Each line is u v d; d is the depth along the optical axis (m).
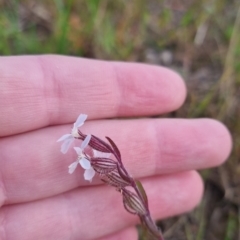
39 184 0.07
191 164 0.08
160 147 0.08
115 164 0.07
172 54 0.11
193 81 0.10
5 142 0.07
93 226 0.08
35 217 0.07
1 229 0.07
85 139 0.06
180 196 0.08
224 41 0.11
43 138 0.07
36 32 0.10
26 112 0.07
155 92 0.08
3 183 0.07
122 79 0.08
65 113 0.08
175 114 0.10
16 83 0.07
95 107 0.08
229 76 0.10
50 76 0.08
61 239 0.08
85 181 0.08
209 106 0.10
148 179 0.08
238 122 0.10
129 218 0.08
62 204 0.08
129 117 0.09
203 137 0.08
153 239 0.07
